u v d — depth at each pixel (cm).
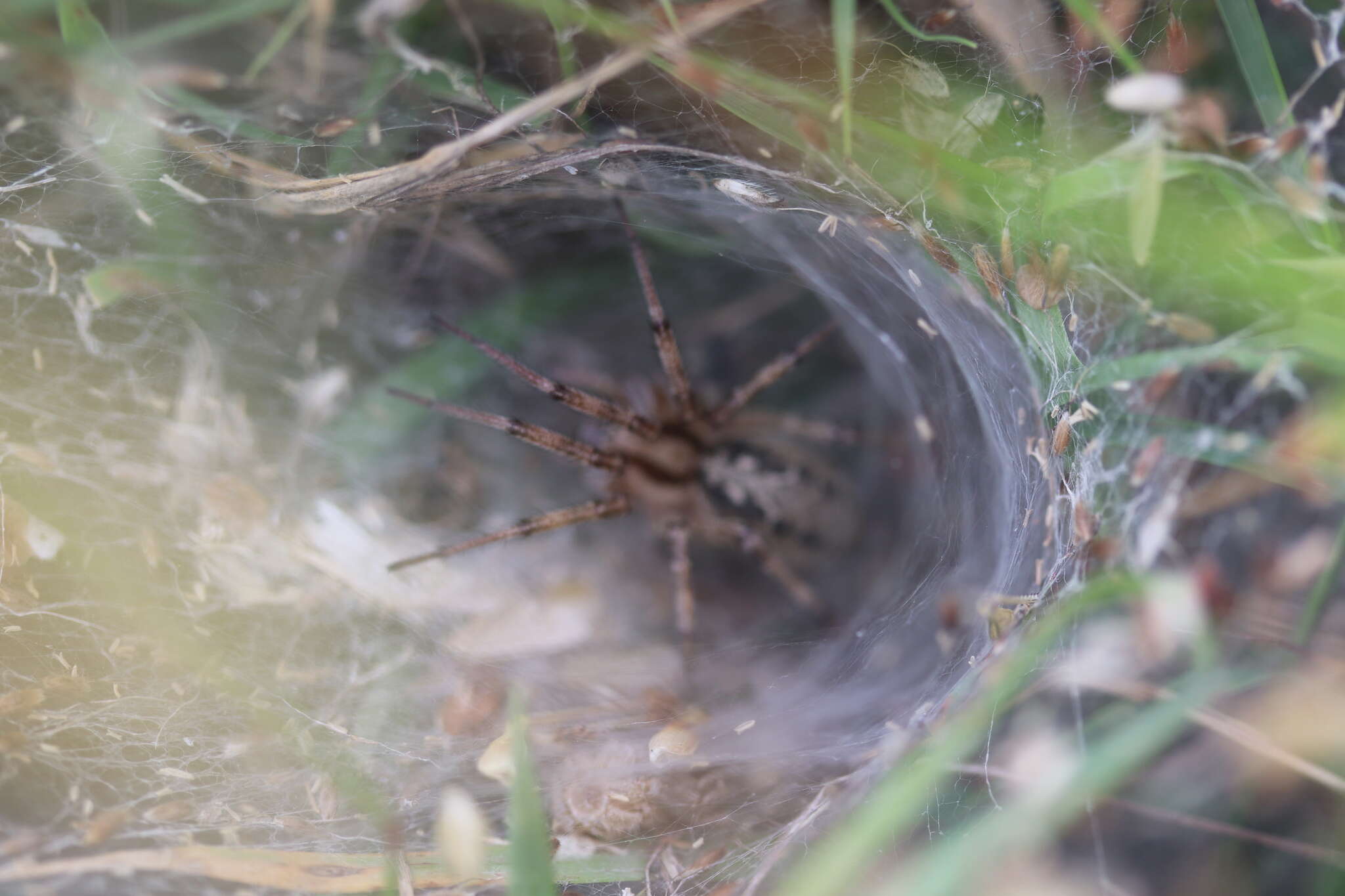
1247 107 20
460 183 20
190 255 21
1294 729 19
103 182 20
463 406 21
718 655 21
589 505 21
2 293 20
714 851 20
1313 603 20
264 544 21
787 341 22
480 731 20
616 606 21
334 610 21
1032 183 20
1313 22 20
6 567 20
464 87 20
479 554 21
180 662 20
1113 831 20
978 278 20
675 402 21
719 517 21
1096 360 20
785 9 20
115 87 20
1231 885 20
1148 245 19
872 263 21
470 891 20
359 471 21
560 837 20
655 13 20
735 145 20
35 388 21
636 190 21
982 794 20
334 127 20
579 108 20
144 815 20
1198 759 20
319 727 20
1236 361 20
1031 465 20
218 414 21
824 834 20
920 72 20
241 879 20
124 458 21
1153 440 20
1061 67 20
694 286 22
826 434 22
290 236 21
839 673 21
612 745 20
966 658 20
